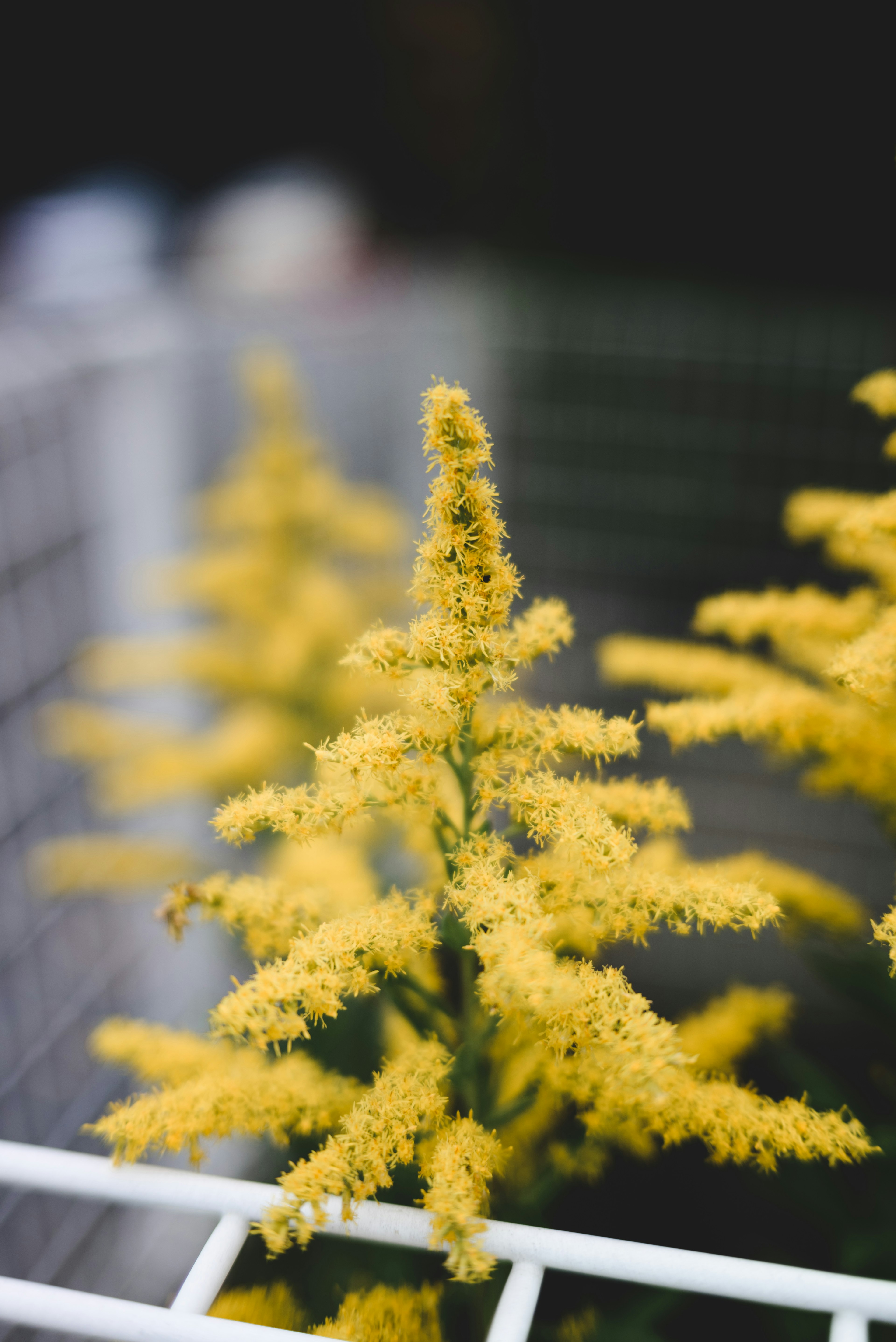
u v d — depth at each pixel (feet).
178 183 4.53
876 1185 1.40
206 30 4.20
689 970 2.23
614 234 3.04
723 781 2.49
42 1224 1.75
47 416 1.87
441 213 3.51
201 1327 0.85
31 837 1.89
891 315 2.42
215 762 1.93
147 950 2.25
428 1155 1.01
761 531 2.62
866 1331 0.85
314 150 4.17
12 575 1.79
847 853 2.45
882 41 2.54
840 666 0.99
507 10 3.01
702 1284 0.86
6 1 4.30
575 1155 1.20
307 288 3.40
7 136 4.56
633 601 2.75
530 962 0.84
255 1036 0.88
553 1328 1.28
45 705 1.93
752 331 2.50
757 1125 0.97
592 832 0.91
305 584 2.13
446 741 0.93
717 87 2.75
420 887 1.03
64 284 3.93
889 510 1.09
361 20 3.56
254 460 2.18
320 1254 1.30
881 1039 1.96
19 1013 1.82
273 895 1.03
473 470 0.89
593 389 2.63
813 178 2.70
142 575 2.11
